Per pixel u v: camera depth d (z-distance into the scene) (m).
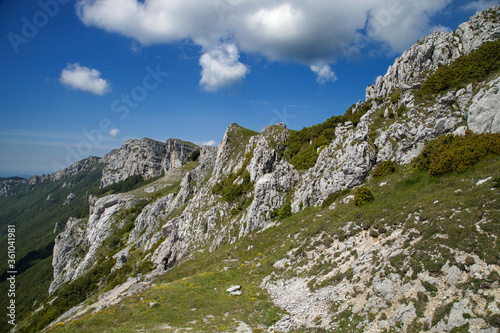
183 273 46.03
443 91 43.88
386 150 44.06
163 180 162.88
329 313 21.95
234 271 38.25
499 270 16.11
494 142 30.89
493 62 40.31
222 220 66.62
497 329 13.80
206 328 23.48
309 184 50.88
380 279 20.80
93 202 187.00
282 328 22.34
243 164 85.88
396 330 17.09
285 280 31.03
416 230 23.31
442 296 17.09
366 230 29.22
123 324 25.11
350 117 65.12
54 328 26.80
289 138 80.56
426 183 33.66
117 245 114.75
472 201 22.58
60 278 125.44
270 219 52.81
